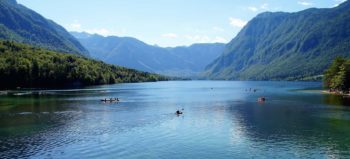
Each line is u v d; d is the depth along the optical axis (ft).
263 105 465.47
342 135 256.52
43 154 210.79
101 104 484.74
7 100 540.11
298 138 248.52
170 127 293.43
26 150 219.41
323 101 513.45
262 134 262.88
